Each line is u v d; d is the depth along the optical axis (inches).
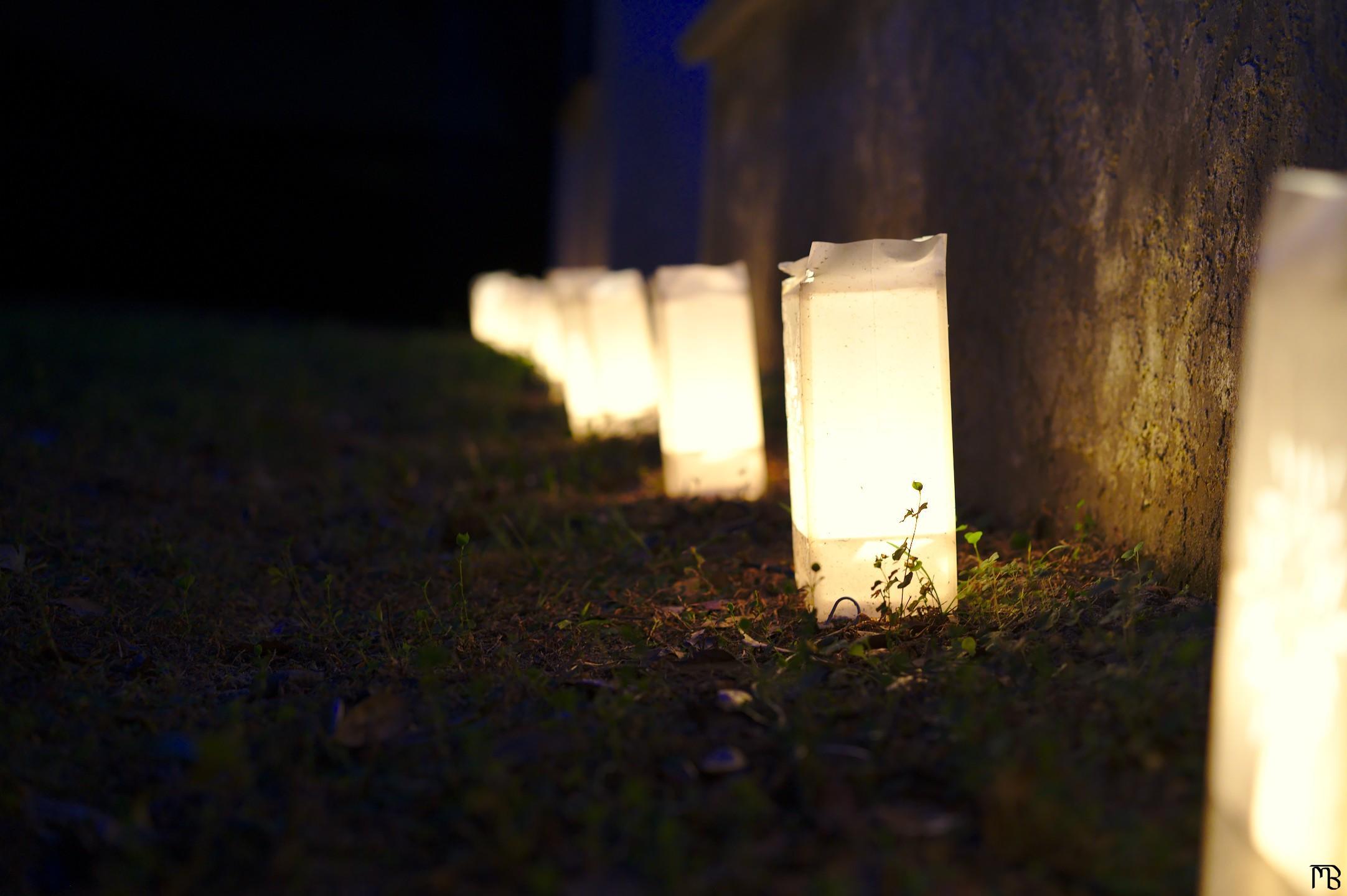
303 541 76.8
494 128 280.8
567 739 49.8
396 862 41.8
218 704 56.0
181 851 43.0
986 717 48.1
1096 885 38.8
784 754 47.7
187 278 279.1
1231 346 59.4
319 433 108.8
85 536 73.7
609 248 211.0
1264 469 39.8
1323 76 55.8
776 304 113.0
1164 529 62.8
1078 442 68.9
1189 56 61.8
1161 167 63.4
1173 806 42.8
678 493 82.1
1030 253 72.4
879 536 60.6
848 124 95.7
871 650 57.8
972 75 77.7
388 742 51.9
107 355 141.9
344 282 298.0
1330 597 36.7
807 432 60.6
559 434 108.0
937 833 41.8
